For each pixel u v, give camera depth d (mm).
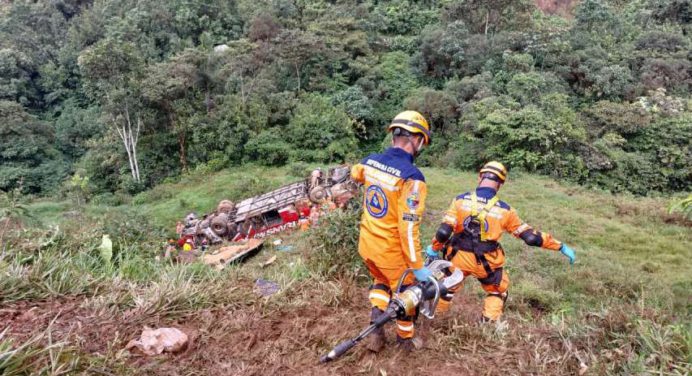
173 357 2611
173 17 41844
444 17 34000
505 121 20250
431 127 26703
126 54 25344
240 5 43719
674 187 20375
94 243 4465
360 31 35594
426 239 10422
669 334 2869
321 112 28125
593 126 22203
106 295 3139
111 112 26250
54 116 39562
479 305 5395
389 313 2613
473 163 21781
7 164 31281
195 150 27797
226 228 14797
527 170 20219
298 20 40406
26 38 42062
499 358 2934
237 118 27078
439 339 3107
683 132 20141
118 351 2484
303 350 2844
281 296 3594
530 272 8727
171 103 27281
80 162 32844
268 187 21703
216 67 29812
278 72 32812
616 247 10656
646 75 25406
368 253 2670
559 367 2818
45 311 2832
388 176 2537
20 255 3439
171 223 19109
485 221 3512
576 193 16375
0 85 37531
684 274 8789
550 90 23609
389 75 32812
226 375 2535
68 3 49656
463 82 26609
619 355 2820
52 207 22891
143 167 27750
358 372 2699
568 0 41469
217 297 3357
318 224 5297
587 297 7488
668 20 33969
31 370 2158
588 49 27297
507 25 32094
